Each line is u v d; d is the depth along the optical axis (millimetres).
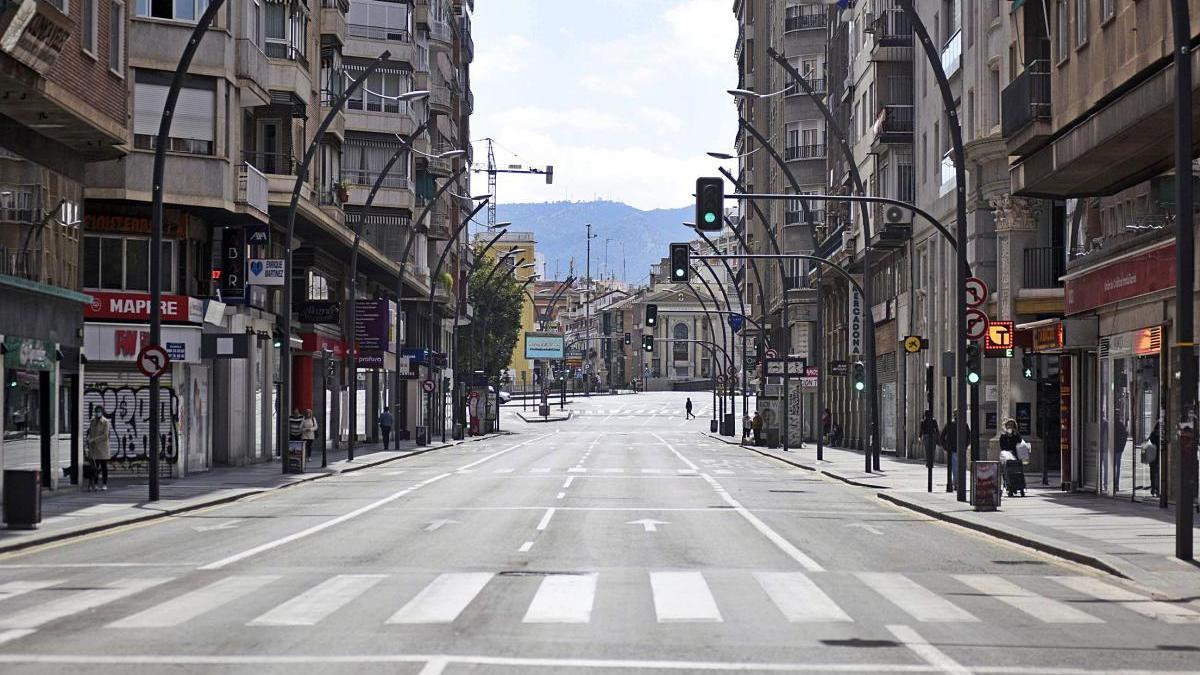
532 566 17609
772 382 72688
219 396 45594
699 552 19656
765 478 42219
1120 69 25672
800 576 16688
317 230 52125
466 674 9930
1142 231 29078
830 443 76875
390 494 33562
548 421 129500
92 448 33812
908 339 39719
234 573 16797
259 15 44969
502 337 115938
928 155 52062
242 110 42938
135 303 39594
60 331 32719
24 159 30562
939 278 50219
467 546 20406
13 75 25953
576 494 33500
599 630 12156
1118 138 25969
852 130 68812
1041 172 30516
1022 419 42000
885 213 55750
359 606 13727
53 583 15898
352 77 70312
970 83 44906
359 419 74750
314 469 45094
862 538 22266
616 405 169875
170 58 40188
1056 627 12680
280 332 51531
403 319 85688
